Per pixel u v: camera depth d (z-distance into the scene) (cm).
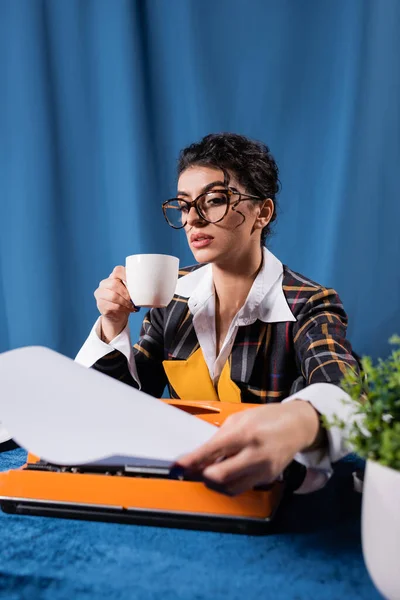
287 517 66
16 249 232
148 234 227
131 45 221
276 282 121
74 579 52
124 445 54
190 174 111
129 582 51
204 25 218
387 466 46
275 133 219
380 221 216
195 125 222
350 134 213
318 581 51
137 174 224
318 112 216
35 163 229
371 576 48
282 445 55
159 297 103
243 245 114
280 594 49
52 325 233
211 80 220
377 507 46
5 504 66
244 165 111
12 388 63
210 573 53
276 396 118
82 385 67
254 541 59
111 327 114
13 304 234
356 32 211
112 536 61
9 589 50
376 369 52
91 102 227
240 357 119
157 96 224
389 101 212
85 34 225
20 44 227
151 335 134
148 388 131
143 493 63
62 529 62
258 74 218
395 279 218
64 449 52
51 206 230
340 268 217
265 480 55
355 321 219
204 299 125
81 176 229
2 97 229
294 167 219
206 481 54
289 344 117
